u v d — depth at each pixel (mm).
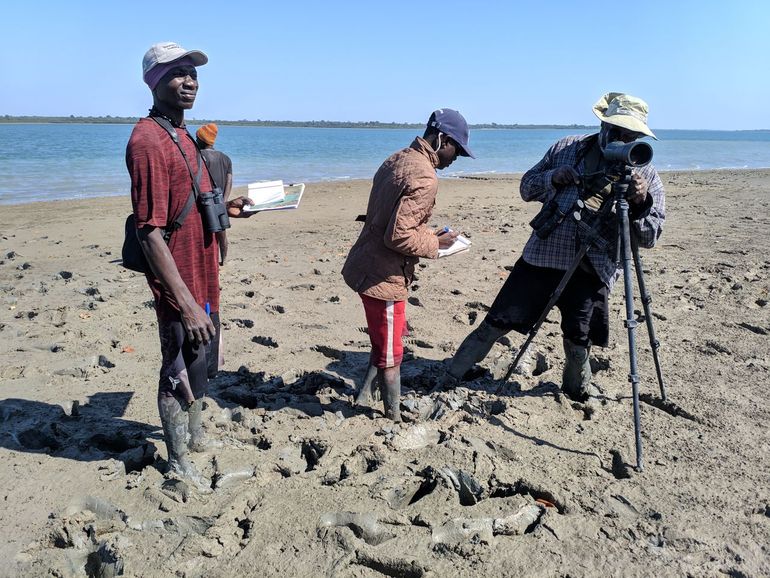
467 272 8969
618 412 4695
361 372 5551
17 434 4340
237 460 4035
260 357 5855
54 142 61250
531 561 3145
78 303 7445
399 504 3668
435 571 3088
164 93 3504
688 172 31703
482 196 20141
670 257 9883
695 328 6500
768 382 5195
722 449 4180
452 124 4066
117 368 5590
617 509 3545
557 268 4539
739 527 3406
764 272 8820
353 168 33844
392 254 4211
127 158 3363
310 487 3732
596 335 4727
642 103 4148
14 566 3160
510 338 6227
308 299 7695
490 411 4738
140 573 3096
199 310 3516
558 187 4449
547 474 3865
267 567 3119
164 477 3816
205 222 3656
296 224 14125
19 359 5707
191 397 3750
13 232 12820
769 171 32125
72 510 3572
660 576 3053
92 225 13742
